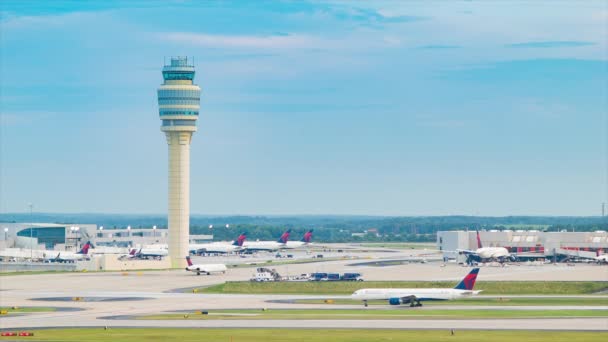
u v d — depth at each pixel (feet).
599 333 531.91
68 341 513.04
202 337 525.75
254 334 536.42
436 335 526.16
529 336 520.01
